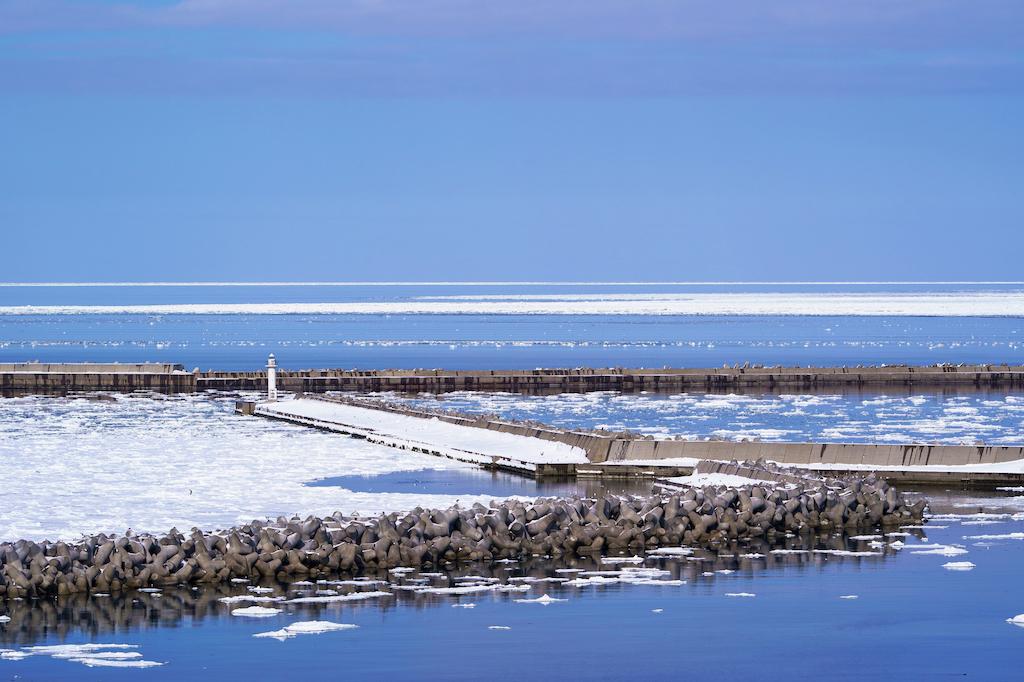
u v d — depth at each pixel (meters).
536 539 37.75
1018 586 32.22
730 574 34.22
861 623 28.59
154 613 29.70
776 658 25.89
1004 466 51.38
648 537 39.12
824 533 40.88
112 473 56.50
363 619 29.25
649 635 27.72
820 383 128.12
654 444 56.81
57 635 27.77
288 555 34.44
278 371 126.19
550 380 124.06
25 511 43.97
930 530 41.00
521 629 28.30
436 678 24.59
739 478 49.56
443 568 35.31
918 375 129.75
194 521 41.62
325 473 57.12
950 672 24.86
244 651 26.44
